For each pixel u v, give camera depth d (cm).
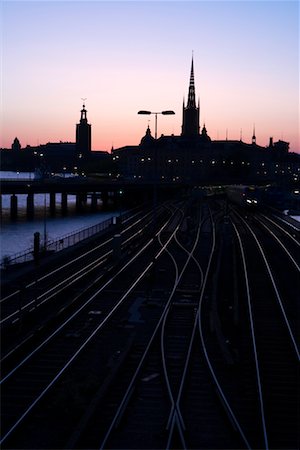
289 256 5669
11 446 1680
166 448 1623
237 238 7331
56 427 1806
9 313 3055
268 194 14588
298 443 1717
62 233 10206
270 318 3272
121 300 3478
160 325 2942
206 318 3152
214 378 2156
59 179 16388
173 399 1933
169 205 13725
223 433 1766
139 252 5594
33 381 2178
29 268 4178
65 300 3491
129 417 1859
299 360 2456
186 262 5000
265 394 2083
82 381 2175
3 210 15375
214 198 19100
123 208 18525
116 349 2581
